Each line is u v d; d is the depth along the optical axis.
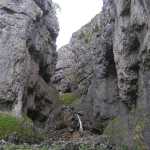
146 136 15.24
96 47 33.72
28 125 23.73
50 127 32.69
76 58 48.16
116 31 21.61
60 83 50.12
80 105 37.09
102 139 20.80
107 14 29.77
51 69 37.31
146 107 15.88
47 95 34.19
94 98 32.94
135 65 18.34
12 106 25.33
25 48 27.62
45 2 34.34
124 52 19.44
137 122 16.55
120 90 20.25
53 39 37.56
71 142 20.30
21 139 21.81
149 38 15.66
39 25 32.50
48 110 33.69
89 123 33.28
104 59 30.27
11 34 27.06
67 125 34.53
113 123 21.12
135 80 18.56
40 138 23.62
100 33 33.19
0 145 18.61
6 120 22.70
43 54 33.41
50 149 18.42
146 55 16.08
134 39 18.38
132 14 18.23
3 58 25.97
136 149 15.84
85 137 26.11
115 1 22.05
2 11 27.52
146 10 16.06
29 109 29.33
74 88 46.31
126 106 19.53
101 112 30.56
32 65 30.19
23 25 28.00
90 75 39.78
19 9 28.56
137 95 17.92
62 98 43.59
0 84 25.11
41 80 33.53
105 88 30.42
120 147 17.81
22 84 26.56
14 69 26.17
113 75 29.78
